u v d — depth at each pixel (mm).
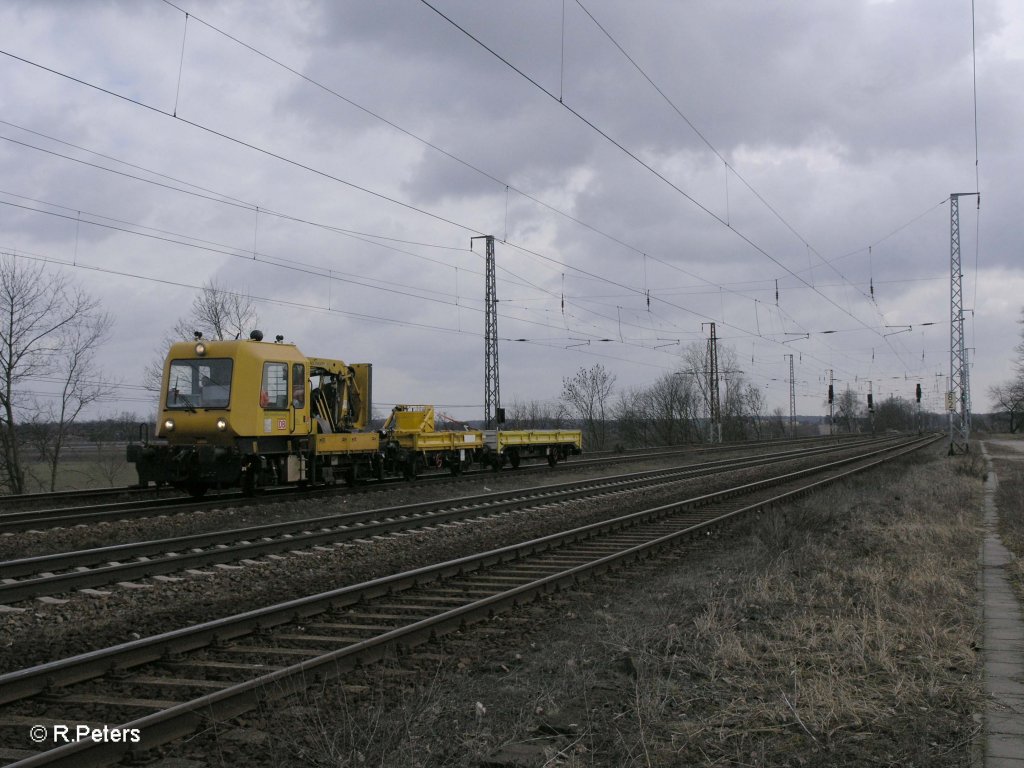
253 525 17297
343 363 25938
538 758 5660
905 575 11758
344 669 7480
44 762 5074
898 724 6215
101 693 6844
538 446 37875
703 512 21547
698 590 11453
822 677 7203
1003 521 19812
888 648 8008
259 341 21781
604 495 25297
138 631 9047
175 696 6816
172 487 22656
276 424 21625
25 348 35656
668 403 80750
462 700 6855
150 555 13375
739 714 6457
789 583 11164
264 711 6391
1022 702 6688
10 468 35406
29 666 7746
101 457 43406
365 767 5508
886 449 63719
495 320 44312
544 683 7359
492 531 17516
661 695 6895
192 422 20672
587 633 9180
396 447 27859
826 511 19281
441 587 11664
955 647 8219
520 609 10422
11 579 11453
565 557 14461
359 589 10484
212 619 9664
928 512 20344
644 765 5559
